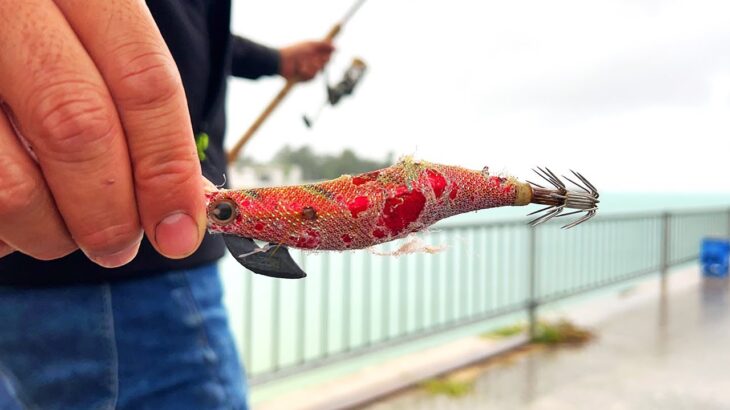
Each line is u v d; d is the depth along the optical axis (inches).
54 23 4.0
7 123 4.3
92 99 4.1
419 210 6.4
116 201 4.5
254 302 28.5
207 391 8.8
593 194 6.6
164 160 4.5
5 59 4.0
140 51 4.2
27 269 7.6
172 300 8.5
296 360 24.9
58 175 4.3
